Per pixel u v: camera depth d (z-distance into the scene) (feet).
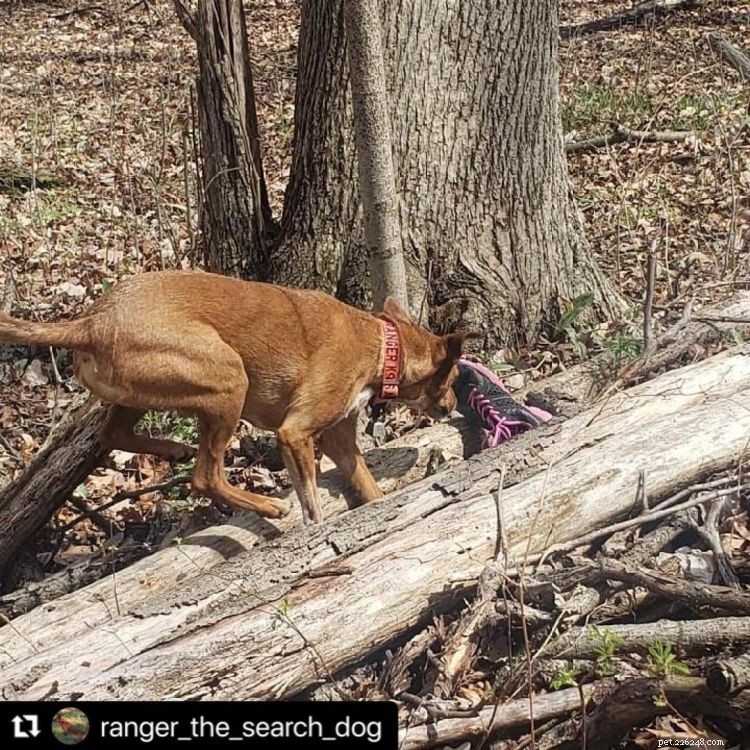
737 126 15.47
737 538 8.09
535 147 10.58
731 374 8.90
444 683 7.17
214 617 7.35
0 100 20.97
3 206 15.14
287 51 23.80
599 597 7.50
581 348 10.18
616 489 8.00
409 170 10.39
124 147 17.44
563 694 6.99
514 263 10.61
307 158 10.65
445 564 7.64
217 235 10.95
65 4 30.32
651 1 24.02
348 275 10.52
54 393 10.93
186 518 9.02
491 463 8.21
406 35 10.25
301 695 7.35
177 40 25.86
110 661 7.23
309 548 7.76
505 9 10.28
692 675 6.86
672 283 11.42
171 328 8.10
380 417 10.05
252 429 10.10
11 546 8.81
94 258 13.51
